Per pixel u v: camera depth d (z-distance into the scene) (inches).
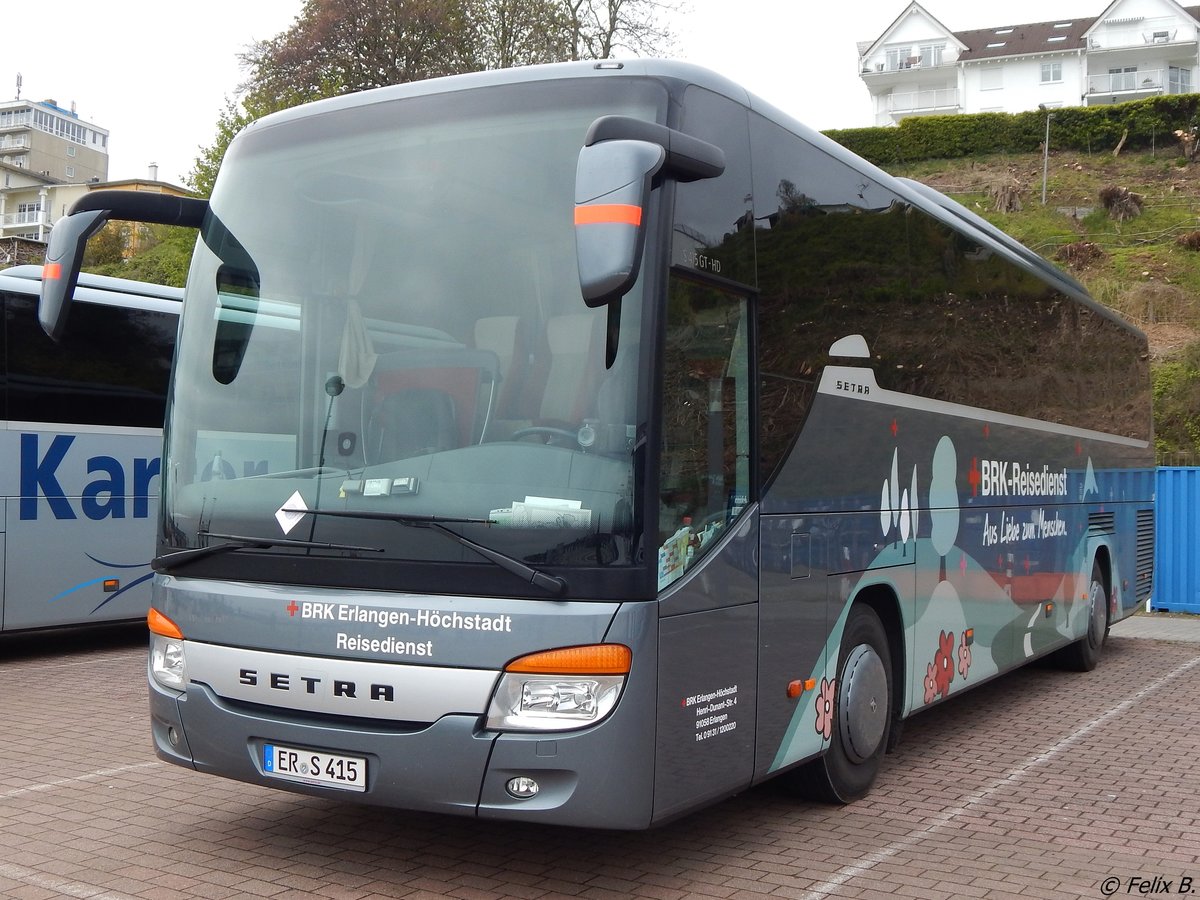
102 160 4810.5
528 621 168.2
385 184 197.6
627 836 221.8
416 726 173.5
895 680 267.0
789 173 225.5
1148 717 356.5
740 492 199.6
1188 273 1432.1
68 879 192.2
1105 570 459.8
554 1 1428.4
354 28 1491.1
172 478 205.2
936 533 287.6
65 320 203.8
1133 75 2898.6
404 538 176.9
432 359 184.7
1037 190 1936.5
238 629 189.2
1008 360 347.9
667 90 187.8
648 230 177.2
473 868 200.8
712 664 188.1
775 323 213.9
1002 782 271.7
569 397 175.2
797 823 233.3
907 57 3070.9
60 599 430.9
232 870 197.6
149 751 285.6
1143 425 526.9
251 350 201.5
